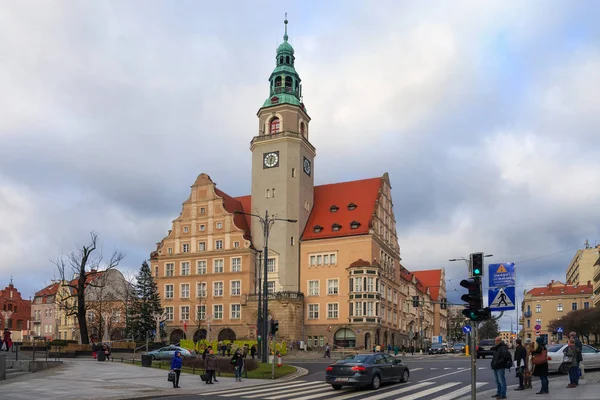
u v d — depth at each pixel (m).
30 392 28.66
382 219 97.81
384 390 30.77
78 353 63.31
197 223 99.12
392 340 97.56
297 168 96.75
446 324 168.12
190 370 45.53
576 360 26.97
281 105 98.69
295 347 87.19
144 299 95.19
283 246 93.31
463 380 35.06
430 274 163.38
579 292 154.75
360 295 88.44
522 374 27.84
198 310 95.31
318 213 99.06
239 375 38.16
